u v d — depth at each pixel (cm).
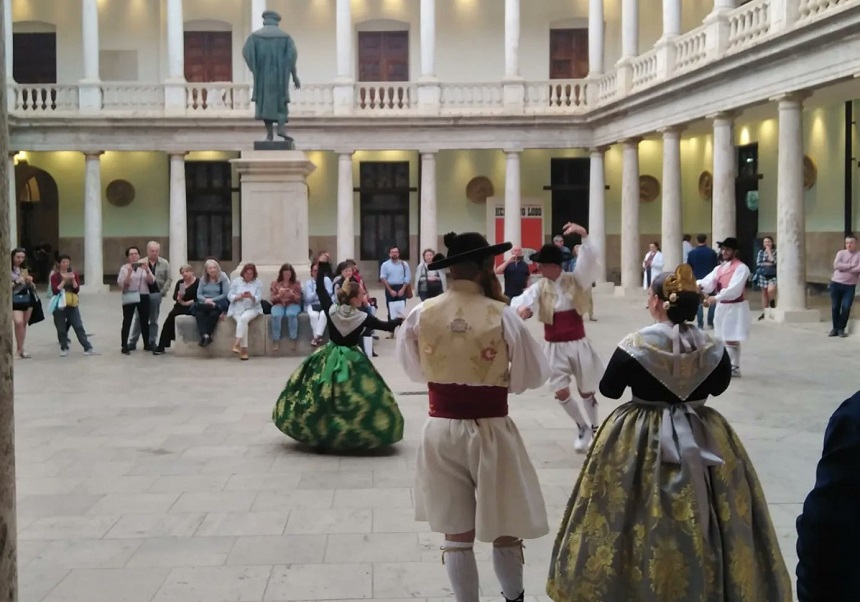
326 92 3139
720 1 2155
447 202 3509
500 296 457
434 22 3148
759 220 2862
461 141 3114
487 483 429
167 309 2417
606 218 3466
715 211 2214
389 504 673
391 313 1823
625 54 2770
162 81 3362
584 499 398
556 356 809
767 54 1906
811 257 2598
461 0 3569
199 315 1526
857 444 222
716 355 397
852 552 222
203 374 1346
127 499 689
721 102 2162
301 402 835
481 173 3494
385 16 3544
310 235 3519
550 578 403
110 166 3484
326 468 782
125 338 1591
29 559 560
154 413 1041
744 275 1230
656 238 3450
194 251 3497
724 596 371
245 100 3142
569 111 3059
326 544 585
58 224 3516
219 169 3488
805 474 744
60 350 1641
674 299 400
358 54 3572
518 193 3112
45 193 3550
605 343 1655
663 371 392
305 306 1565
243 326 1505
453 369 438
